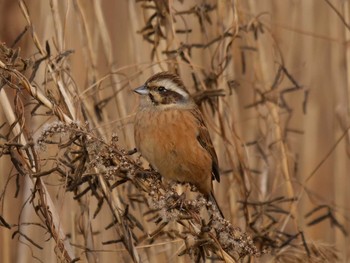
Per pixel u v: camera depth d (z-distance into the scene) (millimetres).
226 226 8391
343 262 12773
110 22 13141
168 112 9492
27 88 8328
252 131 12289
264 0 12828
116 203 9664
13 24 11344
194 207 8438
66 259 8789
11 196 11156
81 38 10672
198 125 9688
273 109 11586
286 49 13289
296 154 12820
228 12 11305
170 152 9477
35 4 11516
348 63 12031
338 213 13141
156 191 8492
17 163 8242
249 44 11789
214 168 10125
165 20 11102
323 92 14414
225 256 8367
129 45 11453
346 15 12062
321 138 14727
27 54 11258
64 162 8562
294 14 12828
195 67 10953
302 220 13133
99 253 10875
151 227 11000
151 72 11164
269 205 11164
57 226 8664
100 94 10688
